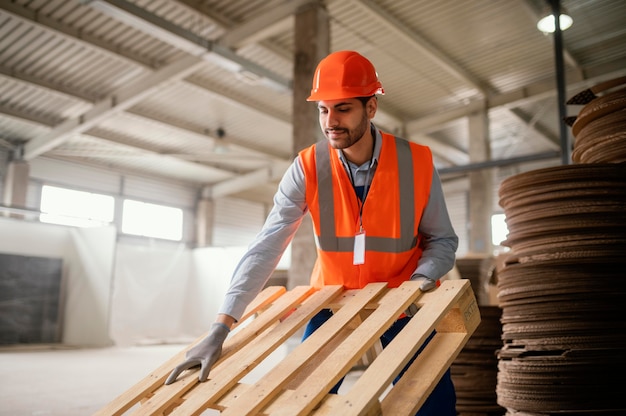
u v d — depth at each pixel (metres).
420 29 10.06
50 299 12.09
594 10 9.43
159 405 1.67
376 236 1.93
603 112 2.81
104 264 11.85
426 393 1.49
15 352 10.00
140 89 11.34
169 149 15.87
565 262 2.62
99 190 16.58
